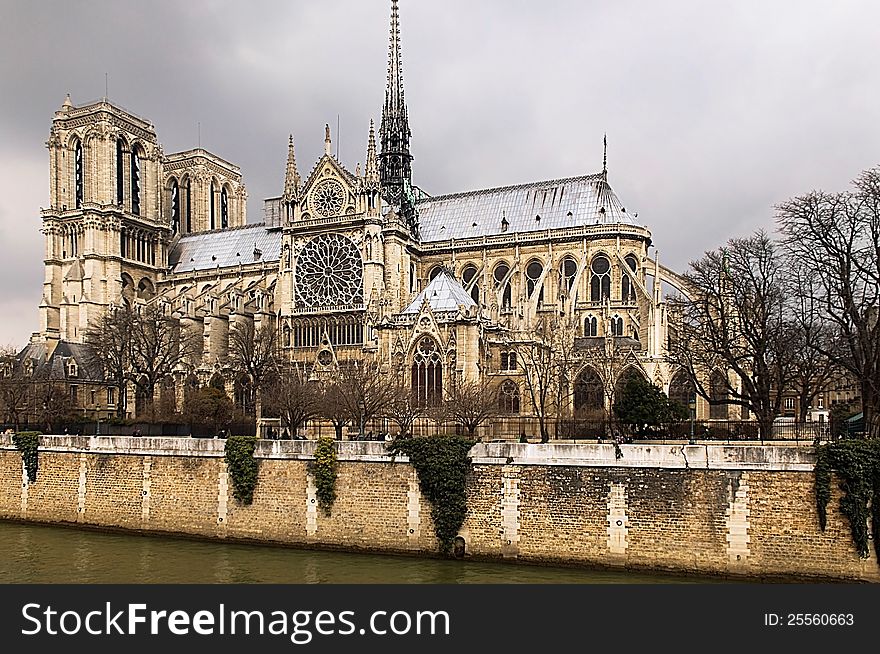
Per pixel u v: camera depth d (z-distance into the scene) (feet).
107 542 241.14
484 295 425.69
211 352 468.75
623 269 436.35
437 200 527.81
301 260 460.55
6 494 277.03
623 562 192.95
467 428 290.76
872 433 217.36
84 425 349.82
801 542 178.91
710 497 186.91
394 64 538.06
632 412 259.80
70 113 572.51
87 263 546.67
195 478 244.42
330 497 223.71
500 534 204.95
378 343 353.31
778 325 275.59
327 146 463.01
